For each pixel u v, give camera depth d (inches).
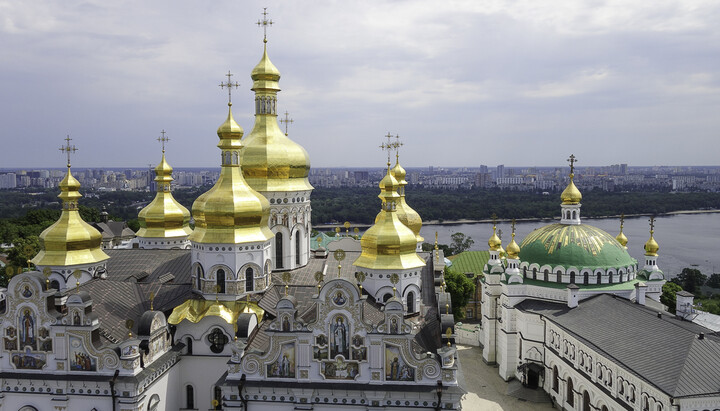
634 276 3280.0
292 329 1868.8
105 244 6496.1
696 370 2007.9
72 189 2500.0
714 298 5595.5
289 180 2573.8
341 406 1875.0
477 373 3447.3
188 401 2182.6
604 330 2591.0
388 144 2999.5
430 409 1854.1
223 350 2155.5
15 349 1939.0
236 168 2290.8
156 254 2751.0
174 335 2169.0
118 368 1893.5
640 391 2119.8
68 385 1899.6
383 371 1859.0
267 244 2320.4
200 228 2255.2
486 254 5462.6
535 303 3240.7
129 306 2176.4
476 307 4790.8
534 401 3004.4
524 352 3189.0
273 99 2657.5
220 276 2214.6
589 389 2536.9
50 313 1929.1
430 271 2847.0
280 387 1862.7
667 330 2333.9
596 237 3284.9
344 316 1857.8
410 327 1847.9
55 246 2428.6
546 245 3331.7
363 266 2308.1
